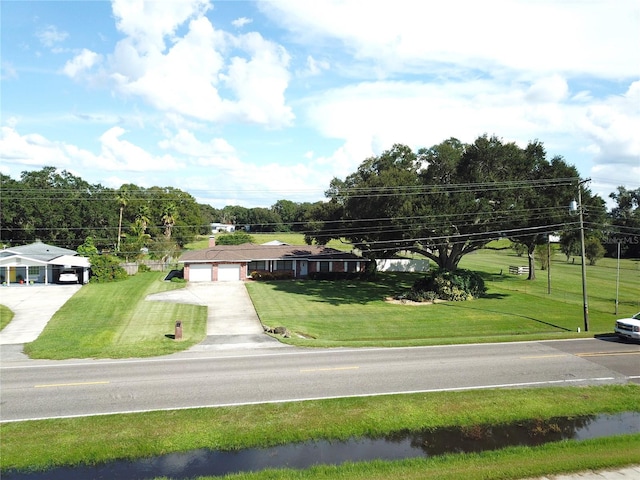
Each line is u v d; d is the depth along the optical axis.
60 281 47.31
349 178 51.03
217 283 50.34
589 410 15.88
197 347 23.69
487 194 39.91
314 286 48.97
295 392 16.92
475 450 13.27
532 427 14.73
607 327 31.22
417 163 49.22
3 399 16.11
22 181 78.06
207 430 14.01
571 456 12.60
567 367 20.20
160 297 41.16
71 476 11.72
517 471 11.82
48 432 13.70
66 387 17.28
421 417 15.11
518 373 19.31
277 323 31.41
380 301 40.88
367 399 16.28
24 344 24.73
